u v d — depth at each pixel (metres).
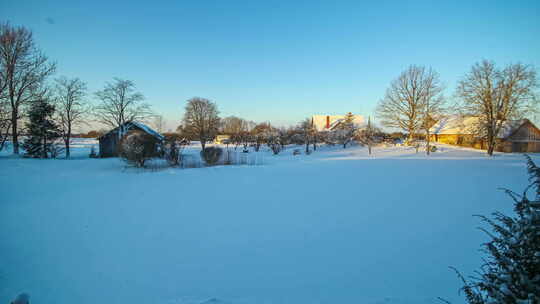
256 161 22.86
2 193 9.16
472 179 12.47
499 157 27.08
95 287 3.36
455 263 3.99
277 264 4.01
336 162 22.19
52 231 5.41
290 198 8.52
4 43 22.22
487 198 8.45
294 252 4.45
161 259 4.18
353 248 4.61
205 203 7.85
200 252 4.45
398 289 3.26
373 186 10.67
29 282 3.48
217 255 4.34
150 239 5.02
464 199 8.31
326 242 4.88
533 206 1.83
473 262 4.02
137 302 3.03
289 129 52.91
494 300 1.86
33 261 4.08
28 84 23.50
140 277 3.62
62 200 8.16
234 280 3.53
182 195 8.95
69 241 4.89
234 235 5.24
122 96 29.12
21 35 23.06
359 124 51.78
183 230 5.53
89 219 6.24
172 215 6.60
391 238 5.07
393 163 20.97
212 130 49.16
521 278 1.69
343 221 6.14
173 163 18.36
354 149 39.19
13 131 23.22
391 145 41.62
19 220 6.12
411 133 39.28
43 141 24.41
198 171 15.50
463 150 34.53
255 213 6.79
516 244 1.80
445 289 3.25
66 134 26.77
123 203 7.80
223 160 21.28
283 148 41.66
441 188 10.20
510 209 7.12
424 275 3.63
